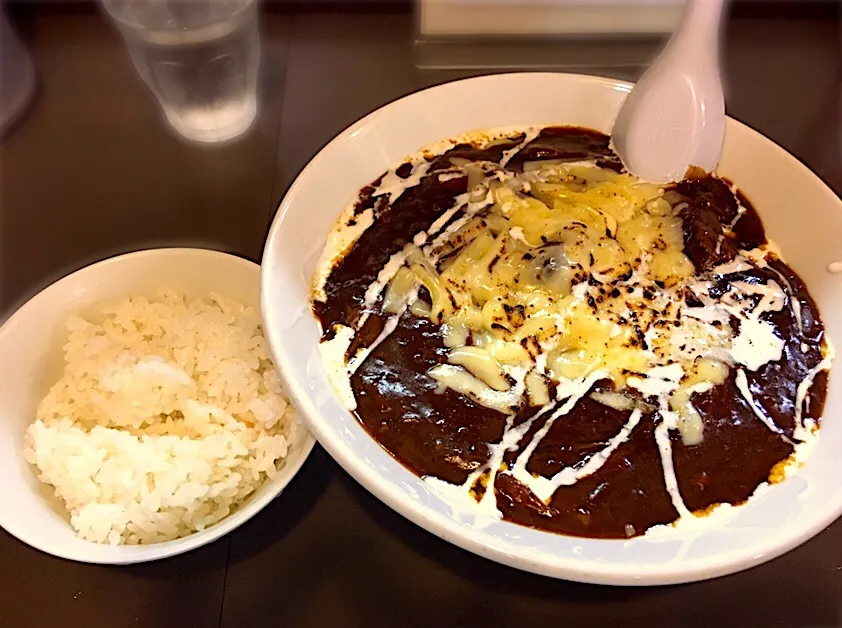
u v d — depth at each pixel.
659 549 0.25
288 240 0.31
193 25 0.41
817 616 0.28
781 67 0.47
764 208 0.35
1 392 0.31
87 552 0.26
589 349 0.30
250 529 0.30
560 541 0.25
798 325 0.31
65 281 0.33
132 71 0.46
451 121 0.37
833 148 0.43
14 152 0.43
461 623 0.28
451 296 0.31
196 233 0.39
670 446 0.28
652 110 0.35
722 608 0.29
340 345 0.31
